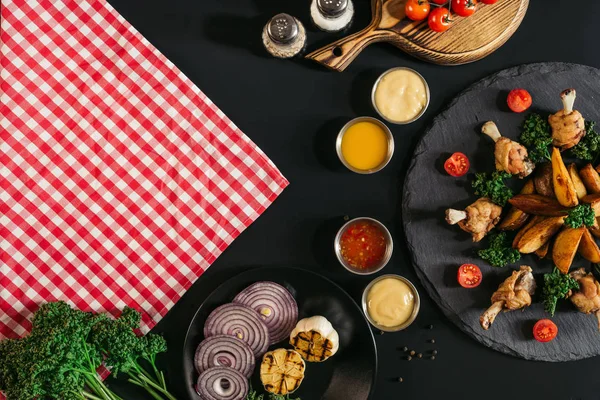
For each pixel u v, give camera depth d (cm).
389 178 95
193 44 95
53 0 92
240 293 92
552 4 96
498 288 93
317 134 95
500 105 94
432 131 94
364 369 92
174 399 91
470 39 93
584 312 92
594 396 95
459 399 95
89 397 90
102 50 93
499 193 92
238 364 92
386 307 92
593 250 91
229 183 94
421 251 94
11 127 92
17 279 92
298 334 91
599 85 95
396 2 93
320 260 95
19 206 92
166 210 94
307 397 94
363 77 95
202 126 94
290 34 89
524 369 95
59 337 84
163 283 94
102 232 93
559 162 89
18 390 83
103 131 93
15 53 92
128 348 87
